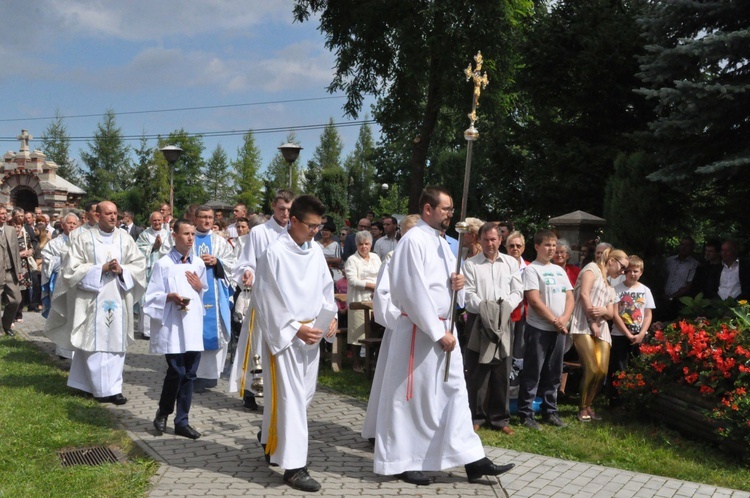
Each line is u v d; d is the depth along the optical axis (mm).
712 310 7488
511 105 20297
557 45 14891
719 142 9672
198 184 59469
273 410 4742
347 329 8750
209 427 6133
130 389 7570
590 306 6918
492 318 6133
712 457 5961
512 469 5230
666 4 9680
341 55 21828
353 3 20781
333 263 10648
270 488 4676
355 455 5484
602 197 14352
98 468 4930
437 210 5086
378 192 53344
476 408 6316
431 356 4941
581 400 7016
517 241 7160
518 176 17141
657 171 9578
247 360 6344
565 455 5750
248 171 63250
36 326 11891
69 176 68250
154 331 5797
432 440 4938
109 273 7055
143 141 63188
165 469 4992
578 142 14688
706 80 9539
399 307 5070
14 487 4469
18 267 10852
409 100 21750
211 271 7438
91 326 6898
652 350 6828
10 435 5633
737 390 5934
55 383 7602
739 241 11000
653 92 9367
